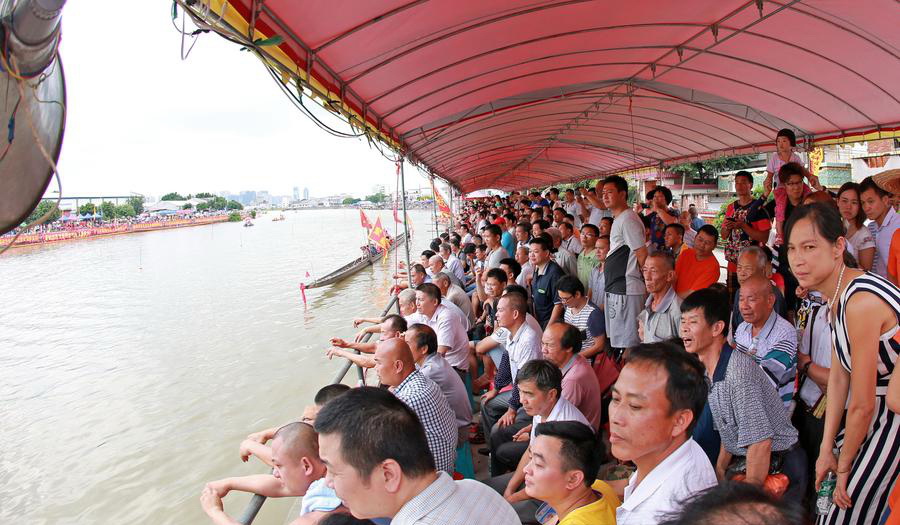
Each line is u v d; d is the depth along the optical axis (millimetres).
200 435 11711
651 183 13273
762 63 6691
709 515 928
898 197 5473
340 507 2473
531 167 23406
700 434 2652
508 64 6199
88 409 13438
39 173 1563
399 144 7684
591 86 8141
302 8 3074
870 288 1945
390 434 1590
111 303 26859
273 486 2832
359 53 4199
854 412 2014
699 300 2344
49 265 42281
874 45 5570
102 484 9922
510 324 4312
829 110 7812
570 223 8367
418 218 84875
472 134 11391
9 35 1333
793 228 2143
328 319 21438
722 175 25359
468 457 4031
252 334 19891
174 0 2094
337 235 67438
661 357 1733
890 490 2008
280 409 12992
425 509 1620
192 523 8578
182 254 47906
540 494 1983
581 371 3559
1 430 12305
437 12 3980
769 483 2191
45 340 20188
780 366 2734
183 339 19562
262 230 81938
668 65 7164
